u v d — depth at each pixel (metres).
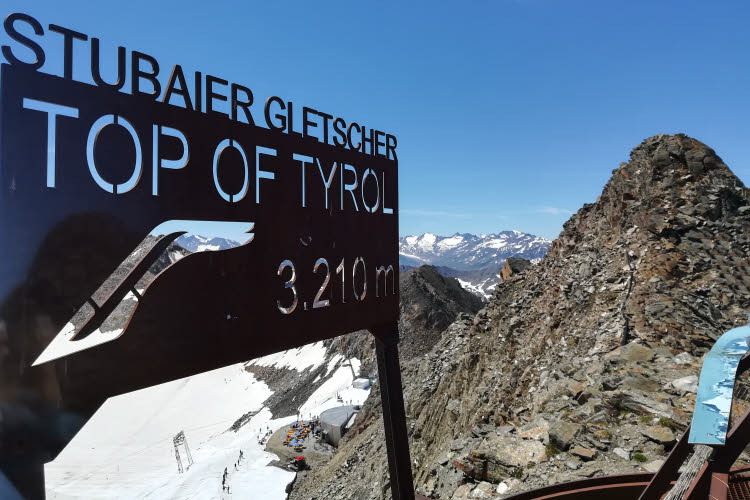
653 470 8.45
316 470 53.34
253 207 5.32
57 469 143.62
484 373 25.98
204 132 4.86
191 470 96.50
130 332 4.25
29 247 3.70
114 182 4.18
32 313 3.70
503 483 9.71
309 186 6.04
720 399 2.90
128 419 188.00
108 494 120.69
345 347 167.25
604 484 6.96
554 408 12.23
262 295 5.41
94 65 4.12
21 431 3.65
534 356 20.98
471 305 173.38
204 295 4.84
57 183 3.86
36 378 3.71
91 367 3.99
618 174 26.22
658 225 20.19
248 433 129.88
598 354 14.58
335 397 121.81
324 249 6.23
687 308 15.66
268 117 5.55
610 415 10.66
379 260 7.23
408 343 135.75
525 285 30.48
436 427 27.56
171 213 4.56
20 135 3.70
